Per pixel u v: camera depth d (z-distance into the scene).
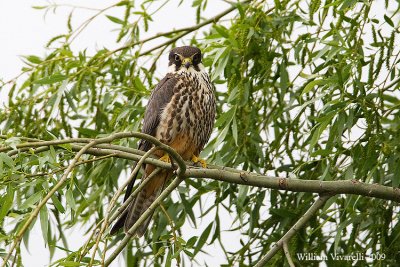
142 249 11.46
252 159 11.38
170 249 9.07
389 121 11.38
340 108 9.70
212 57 11.27
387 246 10.48
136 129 11.41
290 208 11.31
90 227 11.60
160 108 11.80
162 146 8.70
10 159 8.23
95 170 11.48
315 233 10.90
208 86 12.13
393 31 9.83
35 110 11.87
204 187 11.27
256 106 11.62
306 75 10.48
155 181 11.24
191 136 11.92
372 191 9.42
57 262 7.77
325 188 9.48
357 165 10.29
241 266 10.94
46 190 8.53
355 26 10.02
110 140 8.30
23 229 7.39
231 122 11.20
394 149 10.03
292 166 11.23
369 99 9.81
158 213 11.76
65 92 11.69
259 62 11.11
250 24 10.98
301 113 11.03
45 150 8.80
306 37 10.75
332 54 9.81
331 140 9.91
